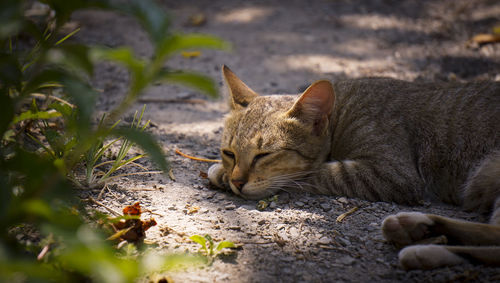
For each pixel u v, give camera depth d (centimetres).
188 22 853
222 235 290
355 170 367
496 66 661
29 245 233
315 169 380
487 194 347
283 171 366
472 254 263
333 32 837
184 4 983
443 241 280
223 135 382
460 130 371
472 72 645
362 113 392
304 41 791
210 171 376
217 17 906
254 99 394
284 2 1009
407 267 260
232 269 252
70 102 401
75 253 167
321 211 337
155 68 151
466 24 846
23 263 158
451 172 371
